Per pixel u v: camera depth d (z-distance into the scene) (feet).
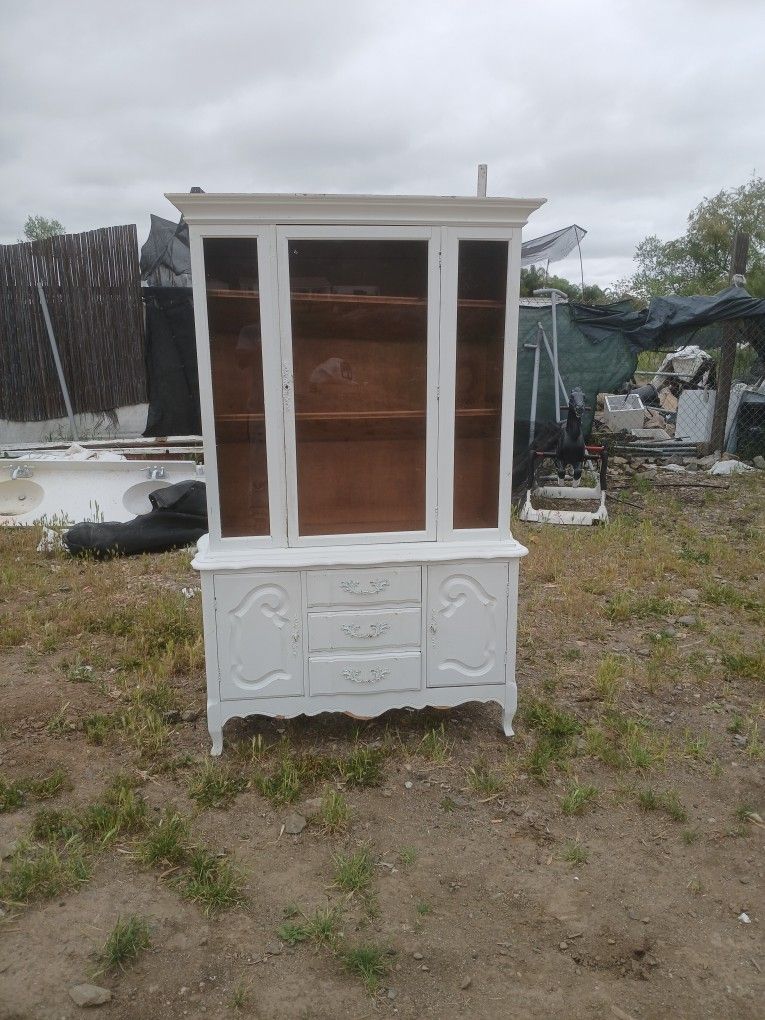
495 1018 6.42
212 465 9.43
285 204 8.77
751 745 10.43
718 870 8.23
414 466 10.05
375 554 9.77
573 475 24.54
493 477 10.15
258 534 9.78
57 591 16.22
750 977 6.85
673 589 16.81
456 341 9.56
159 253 27.89
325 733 10.77
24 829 8.59
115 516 20.93
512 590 10.18
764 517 23.40
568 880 8.04
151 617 14.48
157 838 8.25
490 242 9.42
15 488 21.56
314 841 8.55
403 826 8.84
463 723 11.12
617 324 28.68
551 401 28.37
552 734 10.78
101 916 7.36
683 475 29.81
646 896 7.82
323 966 6.88
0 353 26.35
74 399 27.14
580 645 13.92
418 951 7.07
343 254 9.30
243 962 6.90
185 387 27.32
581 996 6.64
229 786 9.39
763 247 73.97
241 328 9.26
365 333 9.62
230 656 9.78
